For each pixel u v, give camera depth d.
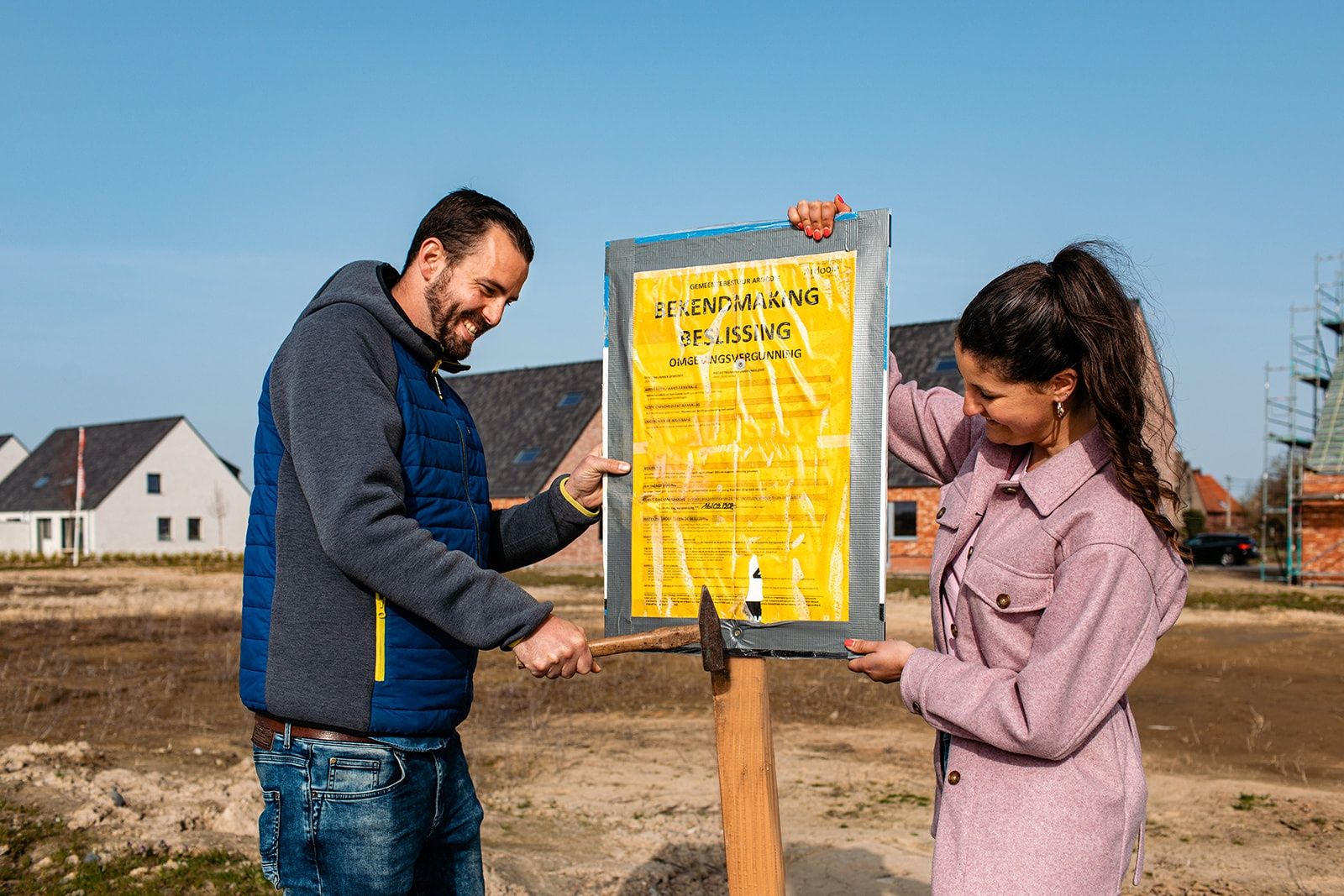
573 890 4.45
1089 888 2.06
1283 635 14.02
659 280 2.72
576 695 9.23
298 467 2.34
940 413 2.67
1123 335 2.03
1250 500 43.94
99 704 8.54
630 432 2.73
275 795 2.43
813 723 8.12
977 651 2.24
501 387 34.78
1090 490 2.12
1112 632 2.02
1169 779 6.43
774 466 2.57
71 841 4.61
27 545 45.00
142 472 43.56
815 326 2.56
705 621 2.47
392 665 2.40
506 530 2.94
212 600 18.91
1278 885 4.54
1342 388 25.12
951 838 2.17
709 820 5.51
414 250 2.62
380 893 2.43
